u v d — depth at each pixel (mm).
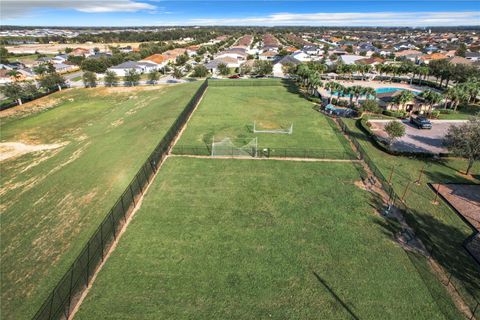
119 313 18875
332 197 30672
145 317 18609
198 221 27312
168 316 18641
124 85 94875
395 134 41125
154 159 36750
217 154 40750
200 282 21000
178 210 28922
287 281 20984
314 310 18891
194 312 18859
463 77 76312
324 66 92938
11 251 25266
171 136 44875
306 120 55906
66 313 18766
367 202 29766
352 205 29281
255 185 33094
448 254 23250
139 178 31969
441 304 19125
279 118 57000
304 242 24578
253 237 25234
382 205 29297
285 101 70125
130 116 63000
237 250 23828
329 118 57094
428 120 51781
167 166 37750
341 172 35688
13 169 41438
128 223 27219
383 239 24797
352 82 93312
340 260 22703
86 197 32031
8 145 50219
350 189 32094
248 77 106812
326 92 79625
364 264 22297
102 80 104375
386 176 34812
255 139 46281
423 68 85938
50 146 49500
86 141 49719
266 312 18812
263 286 20609
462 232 25688
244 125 52938
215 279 21219
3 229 28203
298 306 19172
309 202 29891
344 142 45062
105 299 19844
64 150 46844
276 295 19938
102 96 83750
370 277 21172
